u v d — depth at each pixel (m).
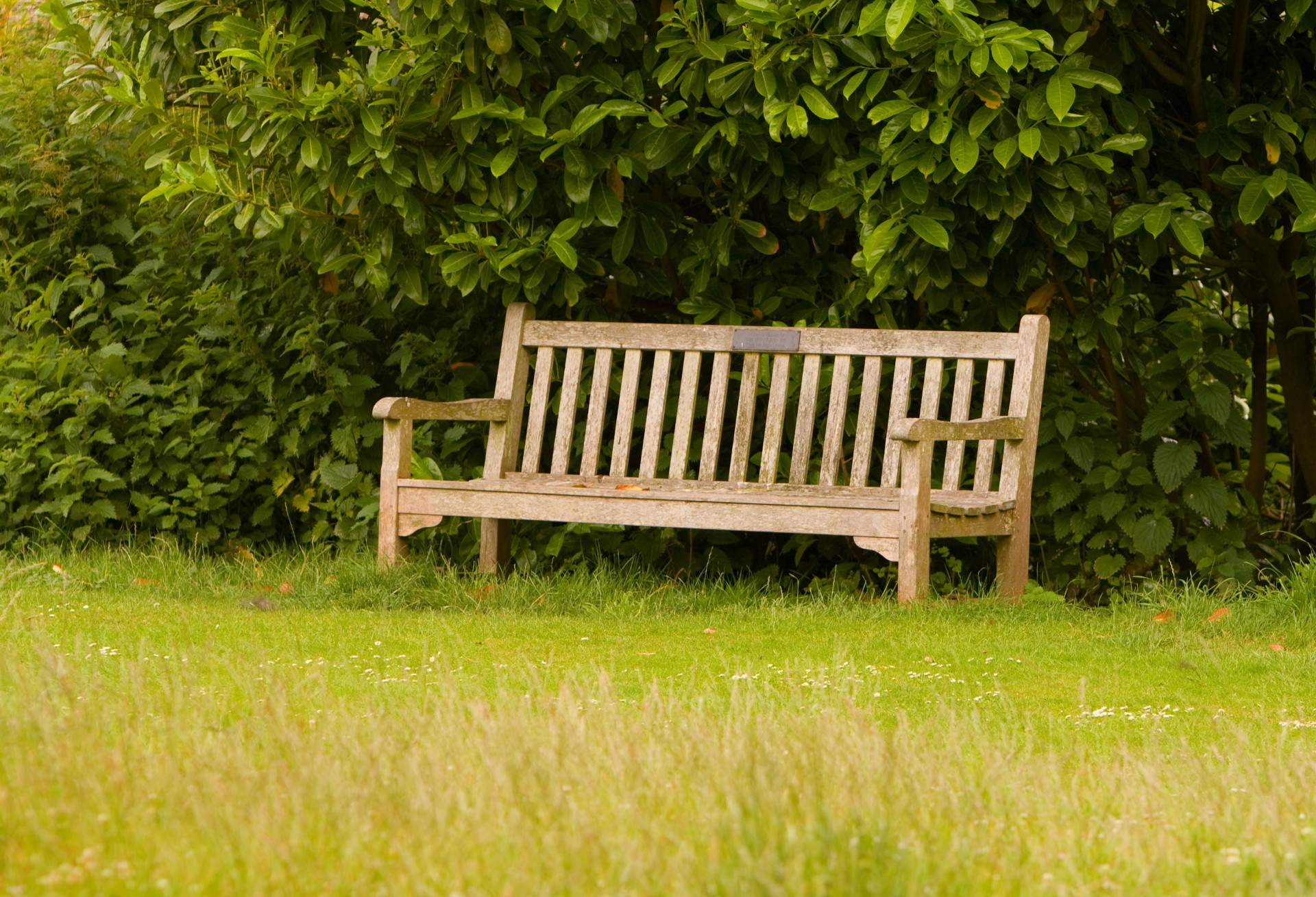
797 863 5.68
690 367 20.25
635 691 11.41
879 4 15.93
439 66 18.94
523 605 17.23
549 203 20.98
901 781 7.11
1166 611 16.48
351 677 11.37
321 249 20.98
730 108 18.77
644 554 21.25
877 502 16.95
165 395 22.08
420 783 6.73
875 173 18.16
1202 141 19.48
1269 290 20.97
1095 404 20.73
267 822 6.26
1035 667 13.23
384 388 23.94
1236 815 7.02
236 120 19.17
